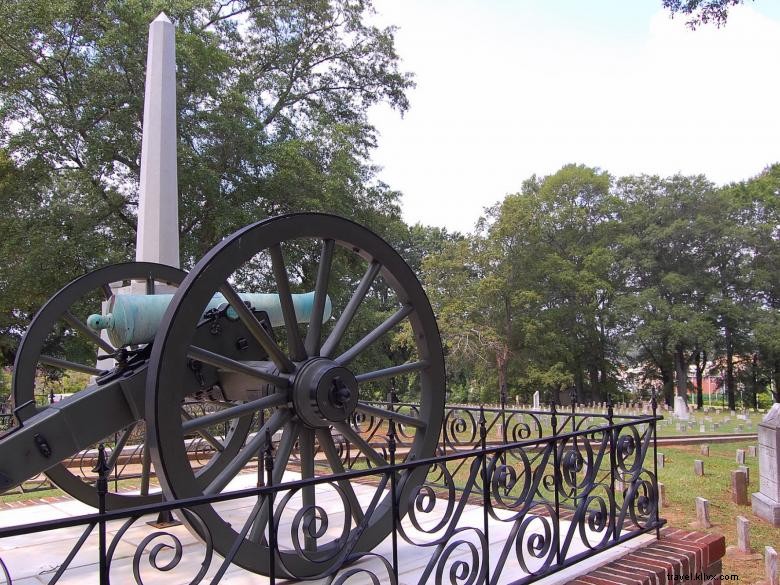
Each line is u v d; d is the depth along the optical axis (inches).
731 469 414.9
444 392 151.0
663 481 370.0
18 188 569.3
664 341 1443.2
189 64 578.9
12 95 573.0
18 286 540.7
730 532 275.6
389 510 132.6
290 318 127.0
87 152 565.6
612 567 136.8
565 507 190.5
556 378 1181.1
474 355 1138.0
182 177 562.9
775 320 1392.7
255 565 110.1
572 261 1449.3
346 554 100.8
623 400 1466.5
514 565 134.8
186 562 136.9
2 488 109.1
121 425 124.3
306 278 727.1
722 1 344.5
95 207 583.8
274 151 632.4
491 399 1240.8
